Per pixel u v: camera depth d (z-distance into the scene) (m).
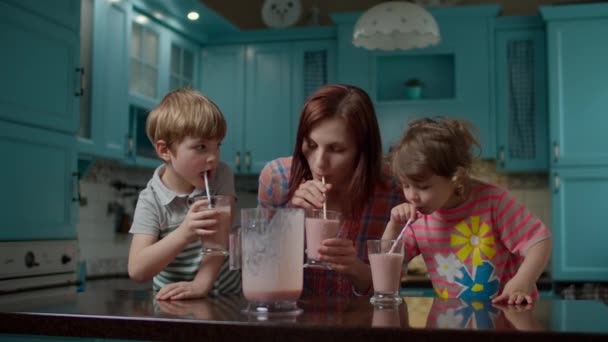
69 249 2.87
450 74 4.41
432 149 1.45
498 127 4.14
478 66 4.16
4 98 2.49
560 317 1.04
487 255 1.65
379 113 4.24
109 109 3.44
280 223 1.08
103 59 3.39
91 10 3.33
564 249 3.89
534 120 4.12
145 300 1.28
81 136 3.25
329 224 1.31
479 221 1.66
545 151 4.09
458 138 1.51
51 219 2.77
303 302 1.26
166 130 1.47
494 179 4.42
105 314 1.04
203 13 4.03
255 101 4.51
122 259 4.15
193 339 0.97
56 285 2.78
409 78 4.46
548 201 4.37
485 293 1.65
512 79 4.16
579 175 3.91
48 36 2.75
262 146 4.47
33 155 2.67
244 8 5.00
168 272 1.56
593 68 3.95
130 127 3.71
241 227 1.11
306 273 1.73
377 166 1.58
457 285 1.68
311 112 1.48
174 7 3.90
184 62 4.42
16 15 2.56
